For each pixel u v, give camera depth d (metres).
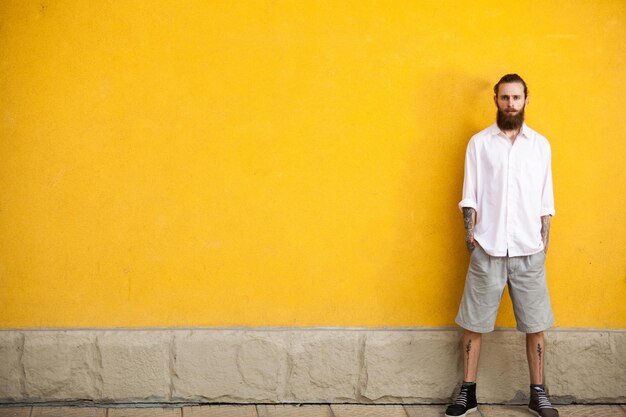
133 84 5.02
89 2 4.96
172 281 5.11
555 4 5.16
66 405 5.10
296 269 5.16
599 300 5.26
